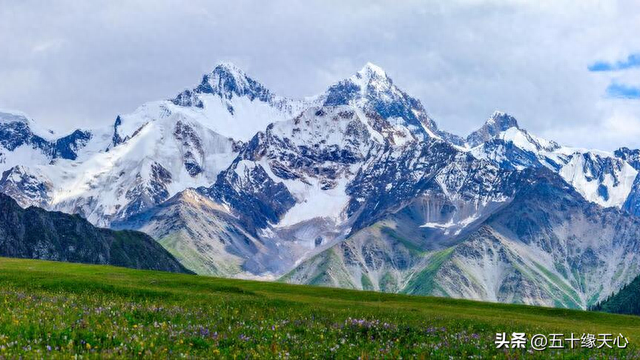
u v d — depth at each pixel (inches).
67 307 1907.0
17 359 1262.3
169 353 1429.6
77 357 1325.0
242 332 1761.8
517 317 3297.2
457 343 1886.1
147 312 1945.1
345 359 1590.8
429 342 1875.0
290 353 1588.3
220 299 2549.2
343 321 2113.7
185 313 1999.3
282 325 1926.7
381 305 3174.2
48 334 1466.5
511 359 1723.7
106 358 1331.2
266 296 3216.0
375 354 1653.5
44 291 2529.5
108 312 1867.6
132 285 2967.5
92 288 2684.5
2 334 1438.2
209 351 1508.4
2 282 2760.8
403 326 2073.1
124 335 1533.0
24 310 1769.2
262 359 1485.0
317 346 1672.0
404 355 1679.4
